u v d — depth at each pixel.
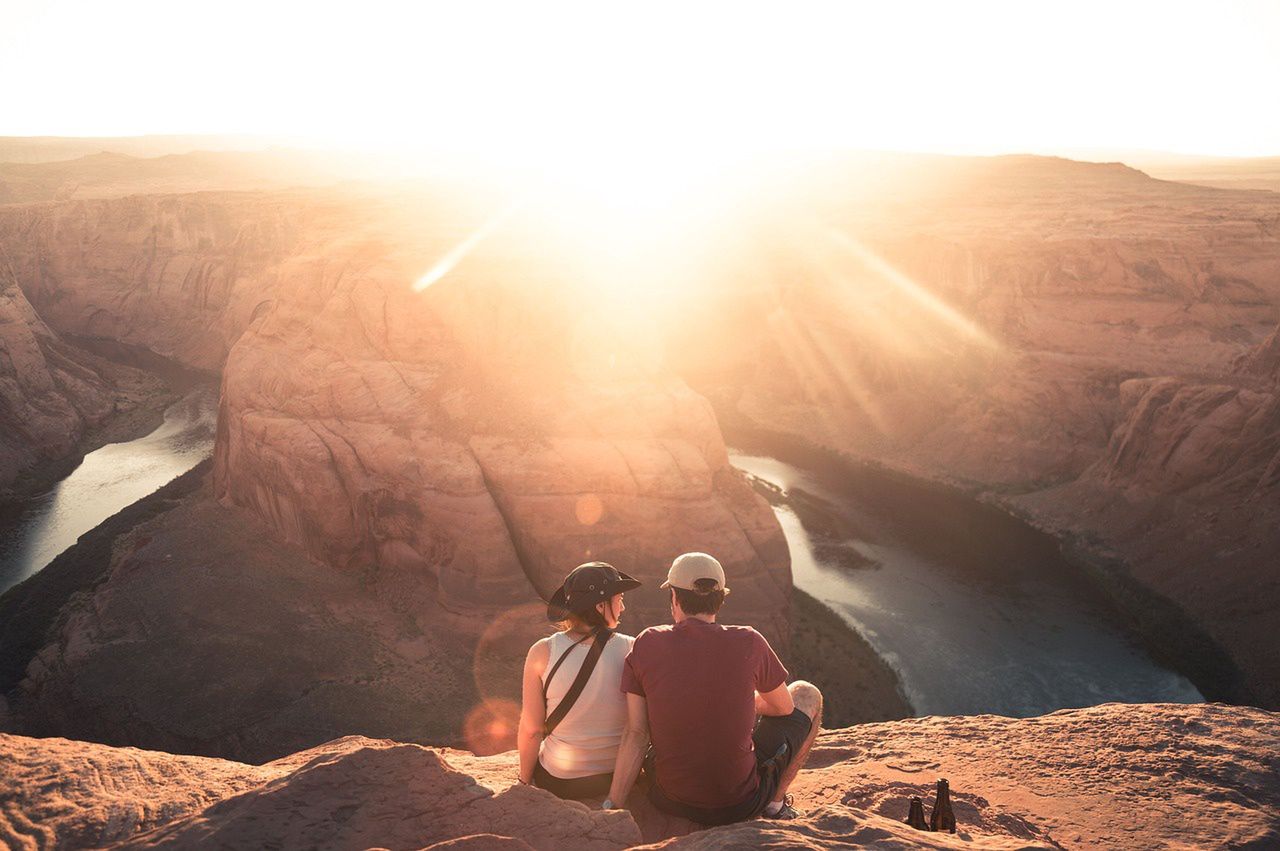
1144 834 5.12
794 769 4.47
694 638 4.08
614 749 4.28
